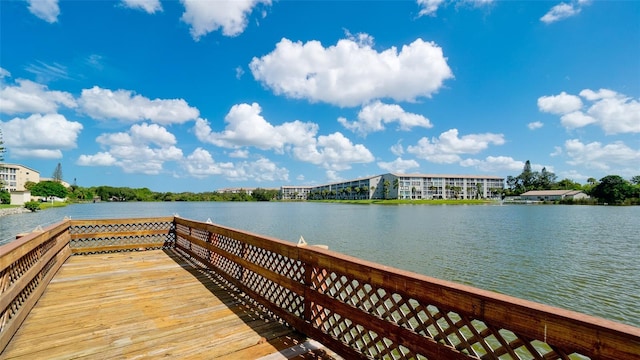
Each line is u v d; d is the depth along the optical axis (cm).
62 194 9356
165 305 414
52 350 298
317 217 4466
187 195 14438
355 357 254
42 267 454
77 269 600
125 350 299
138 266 627
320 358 286
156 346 306
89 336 326
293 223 3488
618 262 1471
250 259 438
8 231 2755
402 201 10506
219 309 401
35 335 327
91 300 432
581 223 3441
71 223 705
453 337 704
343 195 14775
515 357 153
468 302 173
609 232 2611
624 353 117
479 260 1507
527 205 9138
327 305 285
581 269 1344
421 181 12050
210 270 584
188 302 426
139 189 14025
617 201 8200
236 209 7438
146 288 486
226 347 305
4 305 295
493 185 12962
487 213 5416
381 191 12731
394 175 11869
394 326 219
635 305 937
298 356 289
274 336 327
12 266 333
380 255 1623
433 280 195
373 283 236
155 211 5903
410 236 2361
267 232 2623
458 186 12306
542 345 632
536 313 145
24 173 9319
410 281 207
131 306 411
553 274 1264
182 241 778
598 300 980
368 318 241
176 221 814
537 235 2417
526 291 1063
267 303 382
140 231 797
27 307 375
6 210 4788
